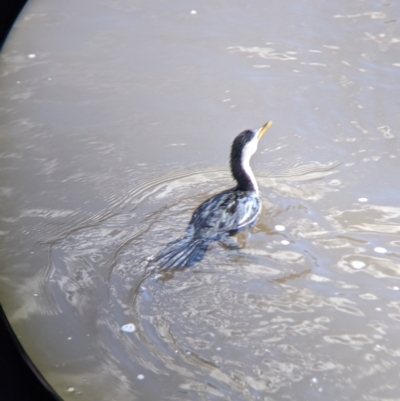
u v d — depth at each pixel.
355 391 5.82
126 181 8.63
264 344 6.24
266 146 9.34
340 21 12.25
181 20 12.36
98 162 9.02
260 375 5.95
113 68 11.07
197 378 5.92
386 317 6.56
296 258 7.27
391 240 7.54
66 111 10.07
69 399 5.74
